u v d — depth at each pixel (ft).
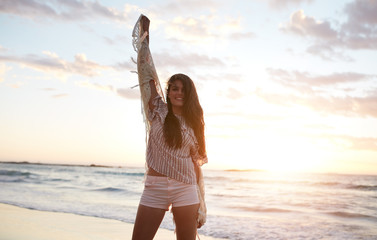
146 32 9.93
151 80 9.71
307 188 82.02
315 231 23.61
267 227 24.29
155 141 9.01
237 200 47.52
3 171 130.21
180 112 9.41
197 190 9.25
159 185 8.73
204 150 9.45
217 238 20.22
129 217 26.55
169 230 21.09
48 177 109.91
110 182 92.07
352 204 44.21
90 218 25.26
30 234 17.84
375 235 22.74
